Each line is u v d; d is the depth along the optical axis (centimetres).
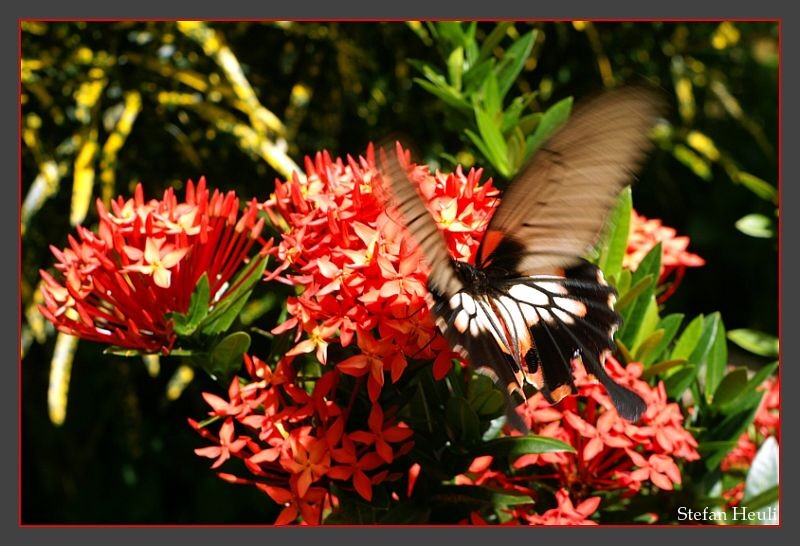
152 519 130
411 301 82
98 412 127
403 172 80
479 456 85
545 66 134
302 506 84
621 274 90
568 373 83
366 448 84
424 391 86
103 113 116
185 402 131
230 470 133
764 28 153
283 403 85
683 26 141
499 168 95
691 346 92
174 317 86
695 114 157
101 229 86
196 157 117
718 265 167
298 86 121
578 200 82
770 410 96
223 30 120
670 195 157
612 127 81
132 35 116
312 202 86
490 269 84
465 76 98
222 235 90
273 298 117
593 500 86
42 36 115
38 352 125
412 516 85
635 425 87
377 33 125
